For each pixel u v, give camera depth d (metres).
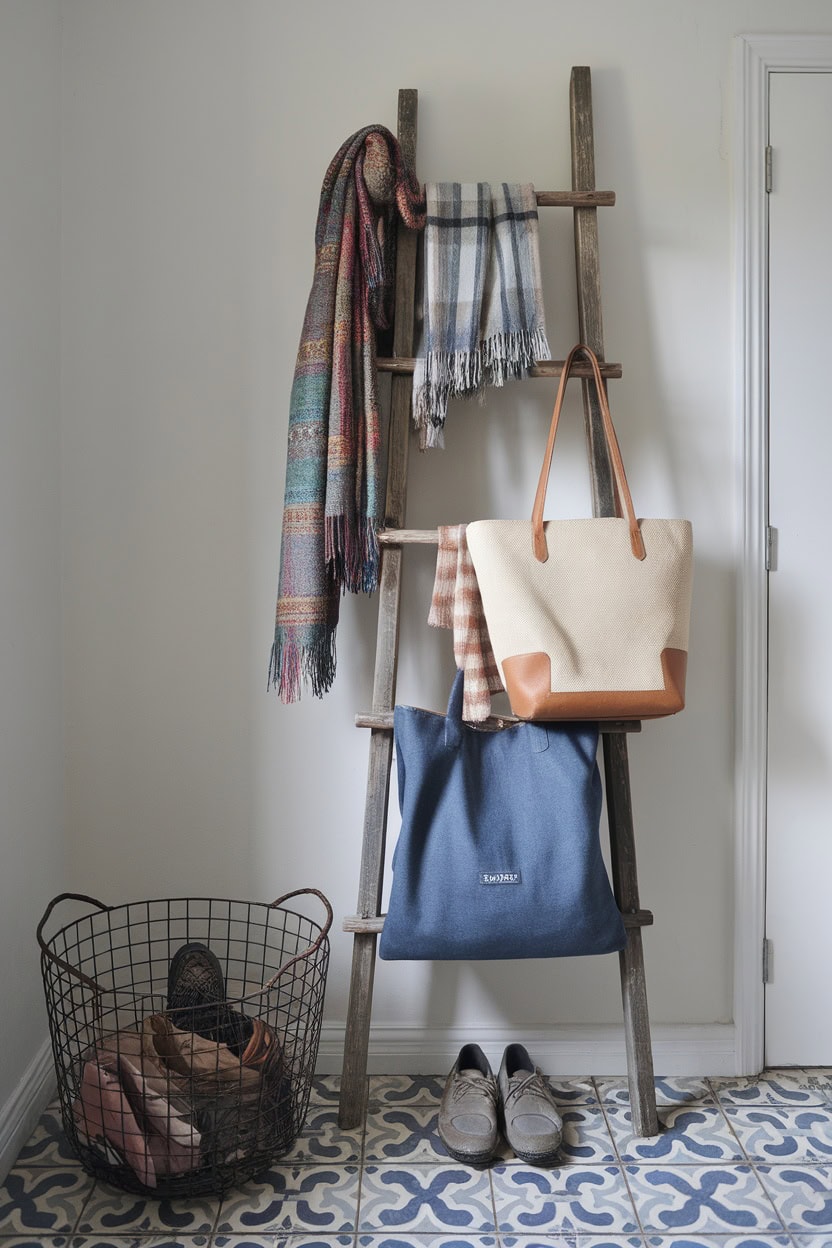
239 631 1.89
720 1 1.83
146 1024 1.64
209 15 1.83
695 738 1.90
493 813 1.65
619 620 1.58
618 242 1.85
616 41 1.83
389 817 1.91
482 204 1.70
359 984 1.73
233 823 1.91
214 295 1.85
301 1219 1.50
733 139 1.83
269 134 1.83
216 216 1.84
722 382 1.87
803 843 1.90
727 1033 1.92
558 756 1.65
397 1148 1.68
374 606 1.89
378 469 1.72
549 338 1.85
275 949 1.93
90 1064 1.57
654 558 1.59
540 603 1.58
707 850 1.92
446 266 1.69
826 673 1.88
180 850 1.92
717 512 1.88
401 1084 1.88
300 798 1.91
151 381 1.86
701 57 1.84
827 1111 1.78
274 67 1.83
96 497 1.87
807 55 1.82
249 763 1.91
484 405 1.87
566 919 1.61
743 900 1.89
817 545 1.87
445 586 1.70
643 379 1.86
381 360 1.71
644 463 1.87
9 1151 1.62
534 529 1.59
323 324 1.67
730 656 1.89
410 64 1.83
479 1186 1.58
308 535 1.67
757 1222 1.50
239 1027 1.73
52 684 1.84
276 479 1.87
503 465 1.87
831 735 1.89
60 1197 1.55
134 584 1.88
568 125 1.84
